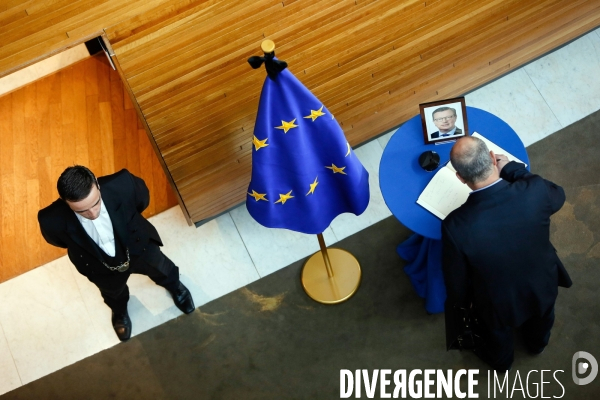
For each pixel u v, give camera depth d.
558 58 4.13
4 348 3.61
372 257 3.67
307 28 2.88
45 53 2.53
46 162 4.08
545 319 2.98
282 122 2.53
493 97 4.05
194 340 3.55
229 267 3.74
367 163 3.94
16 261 3.82
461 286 2.68
